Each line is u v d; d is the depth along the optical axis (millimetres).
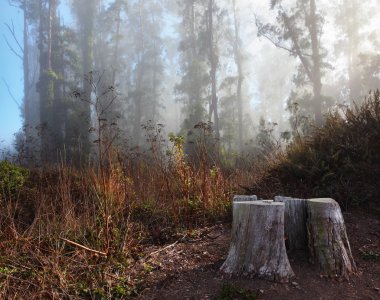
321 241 3406
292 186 5586
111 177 4848
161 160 5902
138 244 4297
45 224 4367
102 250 3816
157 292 3203
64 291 3119
